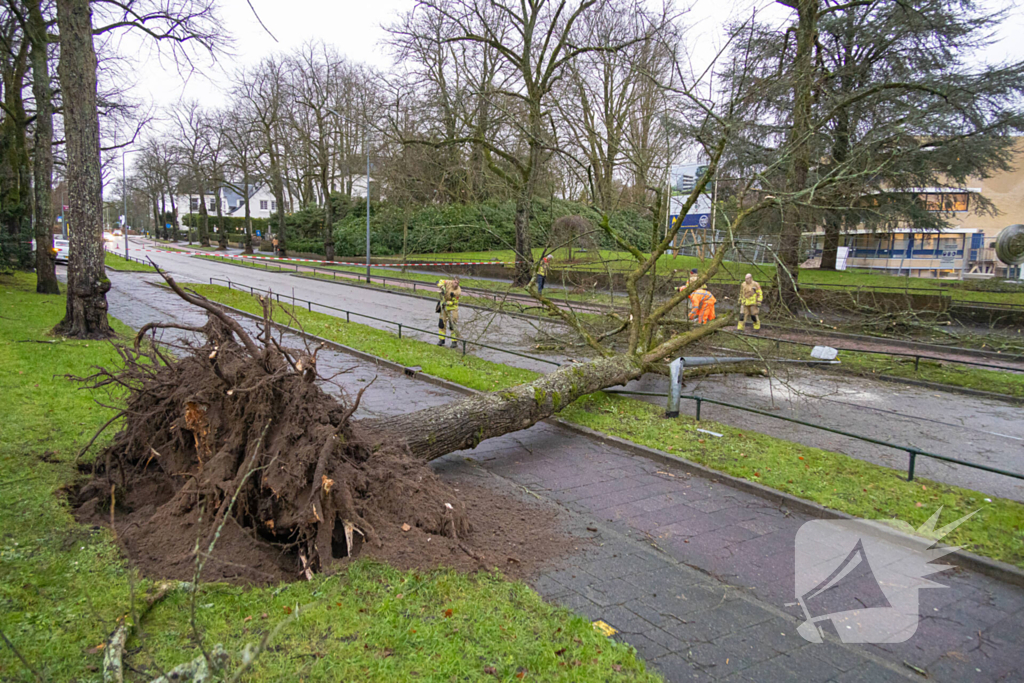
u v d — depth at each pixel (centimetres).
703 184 969
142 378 587
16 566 416
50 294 2197
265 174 5375
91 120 1361
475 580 450
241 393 507
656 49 1274
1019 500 684
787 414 1058
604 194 1433
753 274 2091
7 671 312
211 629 365
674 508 628
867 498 639
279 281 3334
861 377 1395
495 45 2234
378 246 5059
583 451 808
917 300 2016
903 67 1638
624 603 446
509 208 1984
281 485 454
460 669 343
